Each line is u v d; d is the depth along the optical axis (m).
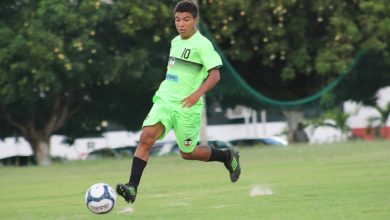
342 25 83.75
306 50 85.75
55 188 43.44
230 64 90.38
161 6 77.00
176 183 41.88
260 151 67.31
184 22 28.34
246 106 92.00
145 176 47.91
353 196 31.69
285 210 28.39
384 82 91.56
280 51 84.88
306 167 48.28
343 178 39.38
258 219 26.42
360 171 43.00
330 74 88.12
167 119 28.27
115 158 75.12
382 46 83.50
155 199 34.25
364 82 90.94
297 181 39.12
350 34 83.31
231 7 82.19
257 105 92.06
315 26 86.75
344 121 93.75
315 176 41.44
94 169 59.19
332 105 90.25
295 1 82.94
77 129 87.19
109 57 77.31
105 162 67.25
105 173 54.47
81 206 33.22
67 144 91.88
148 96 84.12
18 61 74.31
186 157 29.75
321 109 94.75
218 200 32.59
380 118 98.38
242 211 28.61
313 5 84.06
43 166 66.00
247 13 83.38
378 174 40.69
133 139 108.00
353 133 104.88
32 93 75.69
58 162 75.75
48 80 73.31
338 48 84.38
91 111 85.00
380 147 65.44
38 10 73.00
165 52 81.25
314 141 93.44
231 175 30.97
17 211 32.44
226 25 83.38
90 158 80.25
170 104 28.34
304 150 65.69
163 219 27.41
